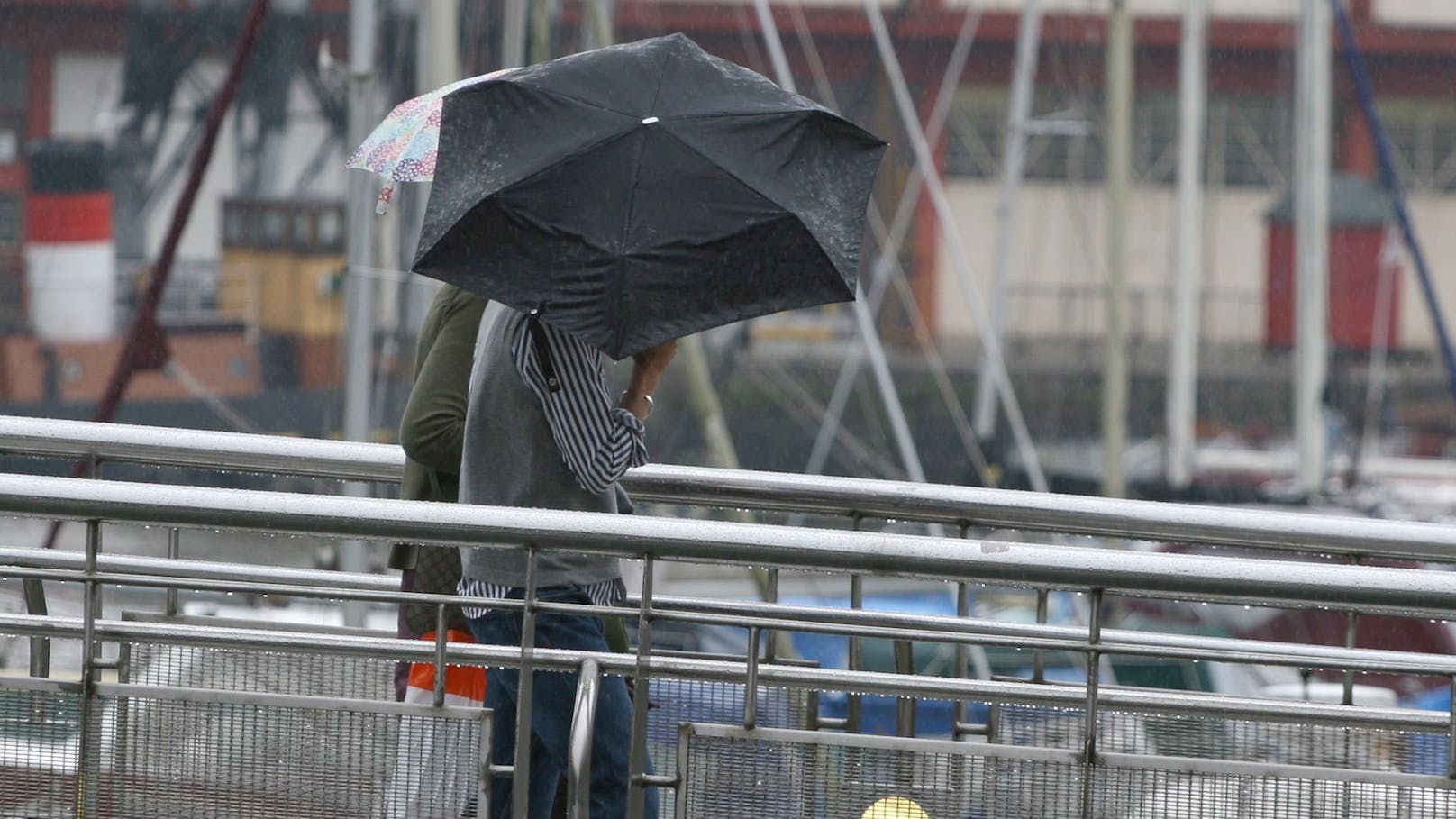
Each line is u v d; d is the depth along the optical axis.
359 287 53.50
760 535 13.33
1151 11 117.06
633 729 13.91
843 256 13.28
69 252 100.94
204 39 101.38
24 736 14.17
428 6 57.41
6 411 100.12
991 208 111.75
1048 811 13.80
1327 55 99.94
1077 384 109.44
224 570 17.25
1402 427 115.38
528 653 13.84
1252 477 99.25
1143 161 117.00
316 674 14.20
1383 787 13.79
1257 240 117.44
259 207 99.56
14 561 16.66
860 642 16.56
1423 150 126.19
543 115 13.72
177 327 98.25
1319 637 56.50
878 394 106.81
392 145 15.84
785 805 13.85
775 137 13.63
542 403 14.44
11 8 100.38
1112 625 54.78
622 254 13.16
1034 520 17.09
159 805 14.09
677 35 14.52
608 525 13.41
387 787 13.96
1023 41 93.62
